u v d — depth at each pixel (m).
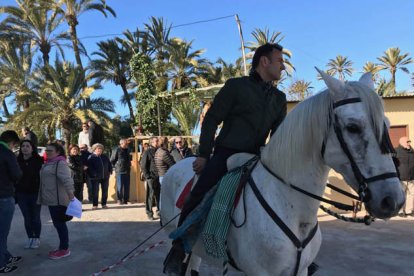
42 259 5.93
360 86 2.00
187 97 20.86
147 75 25.64
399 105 9.89
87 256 6.02
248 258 2.38
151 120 23.67
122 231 7.73
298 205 2.27
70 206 5.91
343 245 6.30
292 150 2.23
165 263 3.12
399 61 39.41
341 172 2.05
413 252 5.89
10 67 27.53
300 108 2.25
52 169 5.89
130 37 33.12
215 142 2.87
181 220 2.86
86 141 12.59
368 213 2.01
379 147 1.90
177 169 3.58
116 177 11.57
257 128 2.64
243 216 2.42
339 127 1.99
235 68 33.97
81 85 25.97
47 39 28.22
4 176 5.09
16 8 26.70
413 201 8.80
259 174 2.45
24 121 24.77
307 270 2.60
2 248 5.25
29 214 6.55
